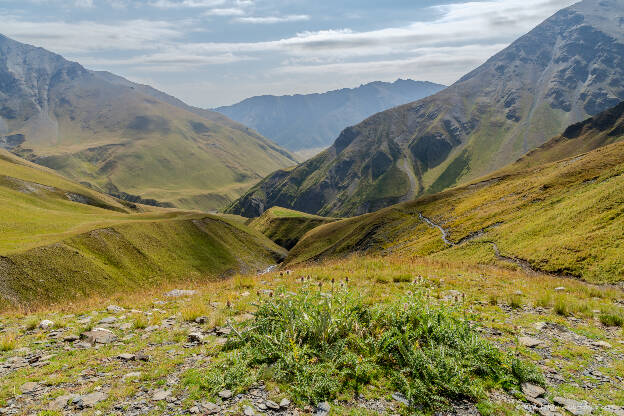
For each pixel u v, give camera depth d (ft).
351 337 27.27
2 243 255.91
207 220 531.50
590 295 53.83
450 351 25.64
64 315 41.83
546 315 39.88
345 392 21.81
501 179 447.42
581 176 256.32
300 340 26.05
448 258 195.72
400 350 25.68
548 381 24.18
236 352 25.77
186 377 23.27
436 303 38.65
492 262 151.12
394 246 346.74
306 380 22.21
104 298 53.31
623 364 26.99
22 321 39.47
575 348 30.04
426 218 399.24
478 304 43.73
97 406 20.06
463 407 20.93
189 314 37.11
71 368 25.46
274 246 637.71
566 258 118.73
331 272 62.80
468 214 323.16
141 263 339.57
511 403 21.39
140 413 19.52
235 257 488.02
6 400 20.93
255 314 31.91
